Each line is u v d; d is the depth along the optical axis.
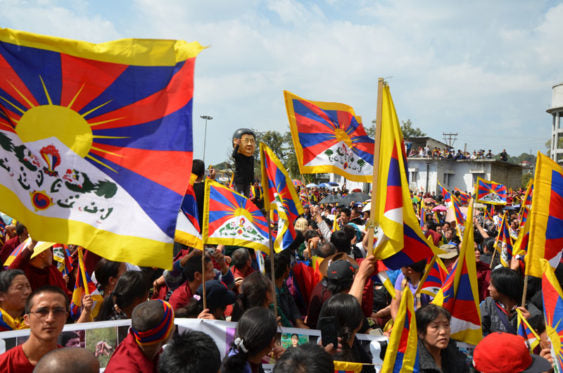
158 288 5.55
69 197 3.31
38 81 3.31
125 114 3.47
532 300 4.76
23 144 3.24
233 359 2.98
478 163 53.47
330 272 4.67
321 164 6.27
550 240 4.61
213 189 5.20
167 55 3.54
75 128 3.38
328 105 6.53
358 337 4.02
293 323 4.98
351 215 11.36
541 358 3.14
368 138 6.64
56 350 2.41
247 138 7.63
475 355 3.08
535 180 4.69
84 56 3.41
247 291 4.30
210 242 4.98
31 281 4.53
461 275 4.04
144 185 3.43
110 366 2.89
